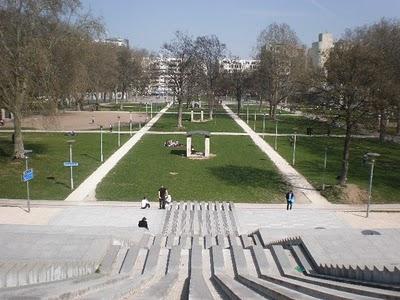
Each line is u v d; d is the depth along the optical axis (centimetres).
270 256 2038
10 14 4297
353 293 1170
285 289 1233
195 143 6306
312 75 4109
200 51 9950
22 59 4312
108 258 1908
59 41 4647
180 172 4497
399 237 2312
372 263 1927
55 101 4688
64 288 1141
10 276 1369
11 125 7994
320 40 14662
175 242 2455
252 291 1285
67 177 4209
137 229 2545
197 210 3306
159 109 11956
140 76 14275
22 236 2181
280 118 9962
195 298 1167
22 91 4581
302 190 3972
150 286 1393
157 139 6612
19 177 4169
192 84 8538
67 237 2159
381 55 3878
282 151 5788
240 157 5325
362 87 3697
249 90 12238
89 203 3478
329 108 3912
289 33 9594
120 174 4362
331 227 3042
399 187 4125
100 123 8456
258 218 3206
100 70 10444
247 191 3894
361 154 5728
